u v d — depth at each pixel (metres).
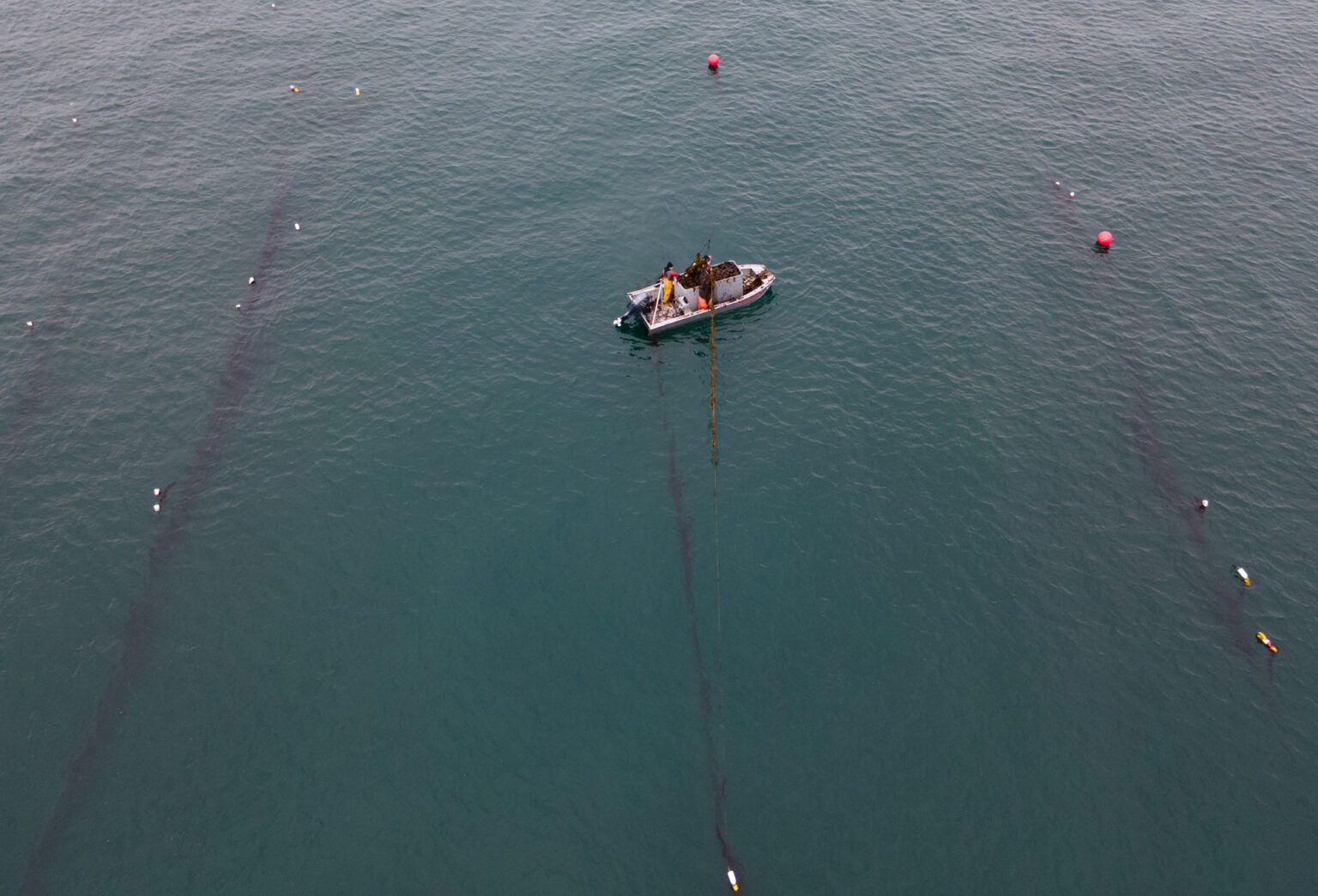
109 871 42.88
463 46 105.31
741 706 49.28
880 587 54.69
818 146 90.81
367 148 89.81
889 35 107.94
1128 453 62.22
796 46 105.69
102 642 51.44
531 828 44.75
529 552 56.38
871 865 43.53
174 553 56.03
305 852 43.72
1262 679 50.06
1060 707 49.09
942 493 59.88
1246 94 98.00
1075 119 94.44
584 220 82.12
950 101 97.00
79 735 47.47
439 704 49.19
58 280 74.44
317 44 105.44
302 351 69.44
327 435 63.38
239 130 91.62
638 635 52.34
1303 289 74.69
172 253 77.44
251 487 59.97
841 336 71.56
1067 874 43.09
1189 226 81.38
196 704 48.84
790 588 54.66
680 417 65.31
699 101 96.69
